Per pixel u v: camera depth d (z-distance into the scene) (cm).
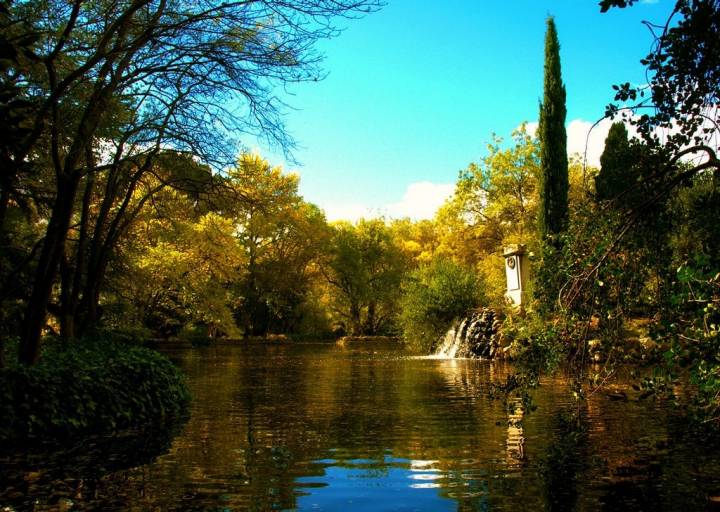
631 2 445
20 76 811
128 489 539
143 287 1895
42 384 806
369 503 500
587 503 489
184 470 609
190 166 1296
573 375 565
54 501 499
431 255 5250
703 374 422
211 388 1398
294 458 665
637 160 523
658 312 517
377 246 5353
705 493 511
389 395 1234
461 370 1842
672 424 823
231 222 3034
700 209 493
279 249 4619
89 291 1340
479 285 2823
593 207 548
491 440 749
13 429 749
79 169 933
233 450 709
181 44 946
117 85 1000
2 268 1120
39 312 921
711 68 462
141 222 1814
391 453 687
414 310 2858
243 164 1277
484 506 488
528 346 585
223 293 3309
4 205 867
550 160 2661
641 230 525
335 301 5431
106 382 920
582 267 538
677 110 495
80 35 982
